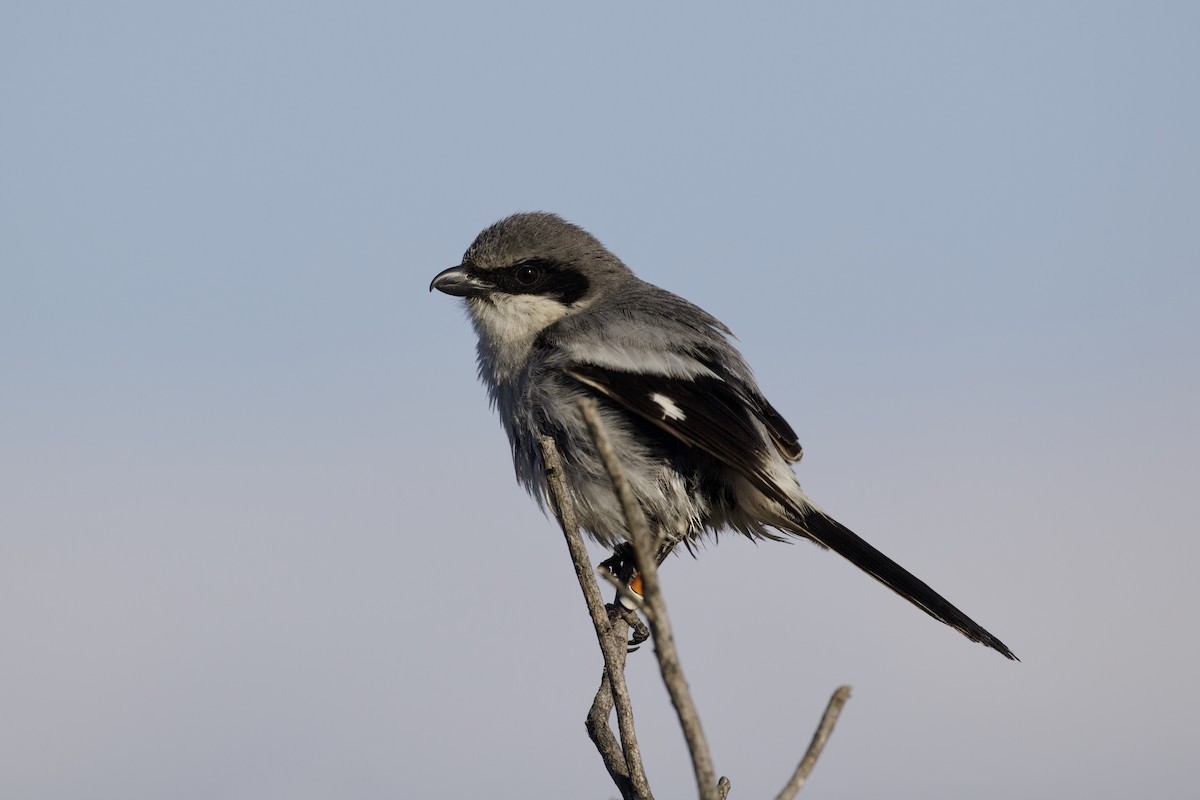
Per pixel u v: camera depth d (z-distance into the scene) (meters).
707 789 4.10
